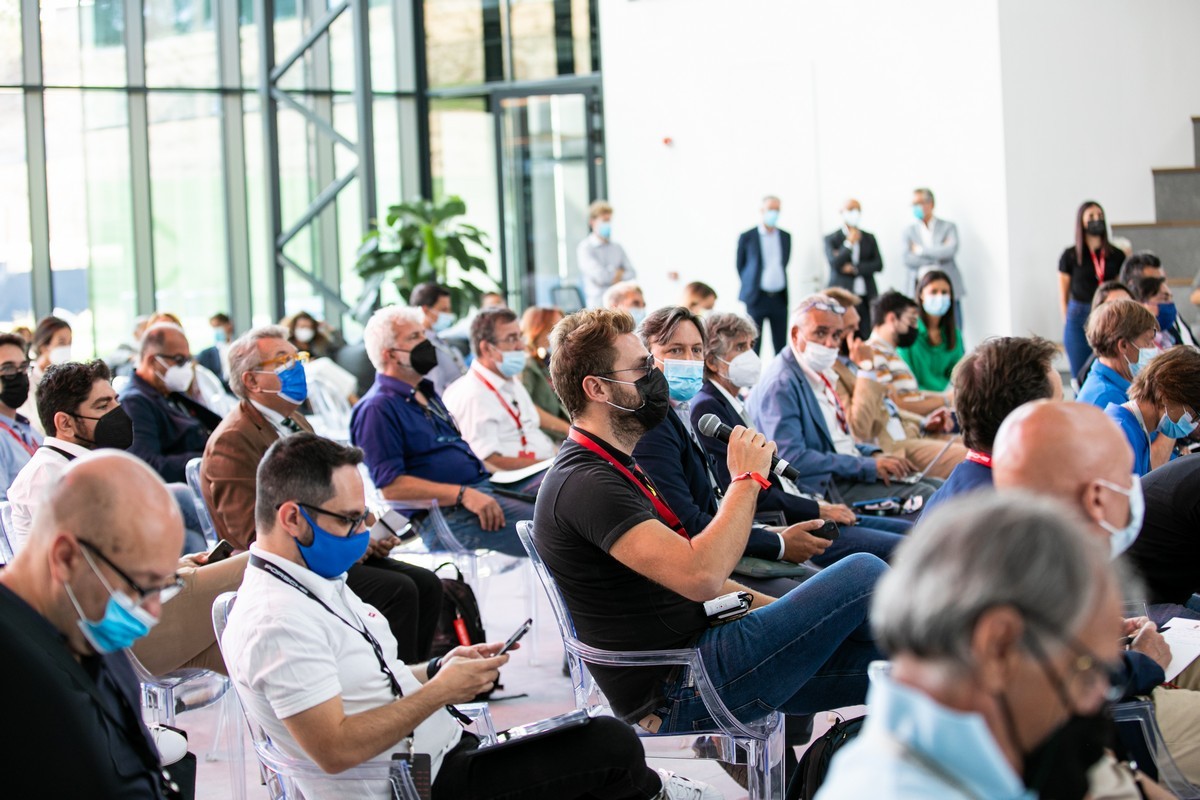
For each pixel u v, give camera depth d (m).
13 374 4.05
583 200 11.98
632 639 2.56
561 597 2.64
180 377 4.74
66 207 10.66
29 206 10.50
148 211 11.07
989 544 0.99
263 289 11.72
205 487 3.56
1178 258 9.68
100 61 10.77
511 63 12.19
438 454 4.49
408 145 12.49
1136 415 3.24
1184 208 9.99
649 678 2.56
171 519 1.68
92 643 1.69
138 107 11.00
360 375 8.91
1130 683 2.05
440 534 4.36
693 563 2.41
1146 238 9.70
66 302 10.70
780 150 10.95
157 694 2.99
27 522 3.21
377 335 4.44
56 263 10.63
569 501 2.54
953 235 9.80
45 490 1.67
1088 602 0.99
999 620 0.98
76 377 3.27
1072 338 8.47
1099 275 8.38
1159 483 2.73
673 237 11.51
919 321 7.37
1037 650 0.98
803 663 2.53
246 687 2.12
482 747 2.27
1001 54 9.66
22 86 10.41
